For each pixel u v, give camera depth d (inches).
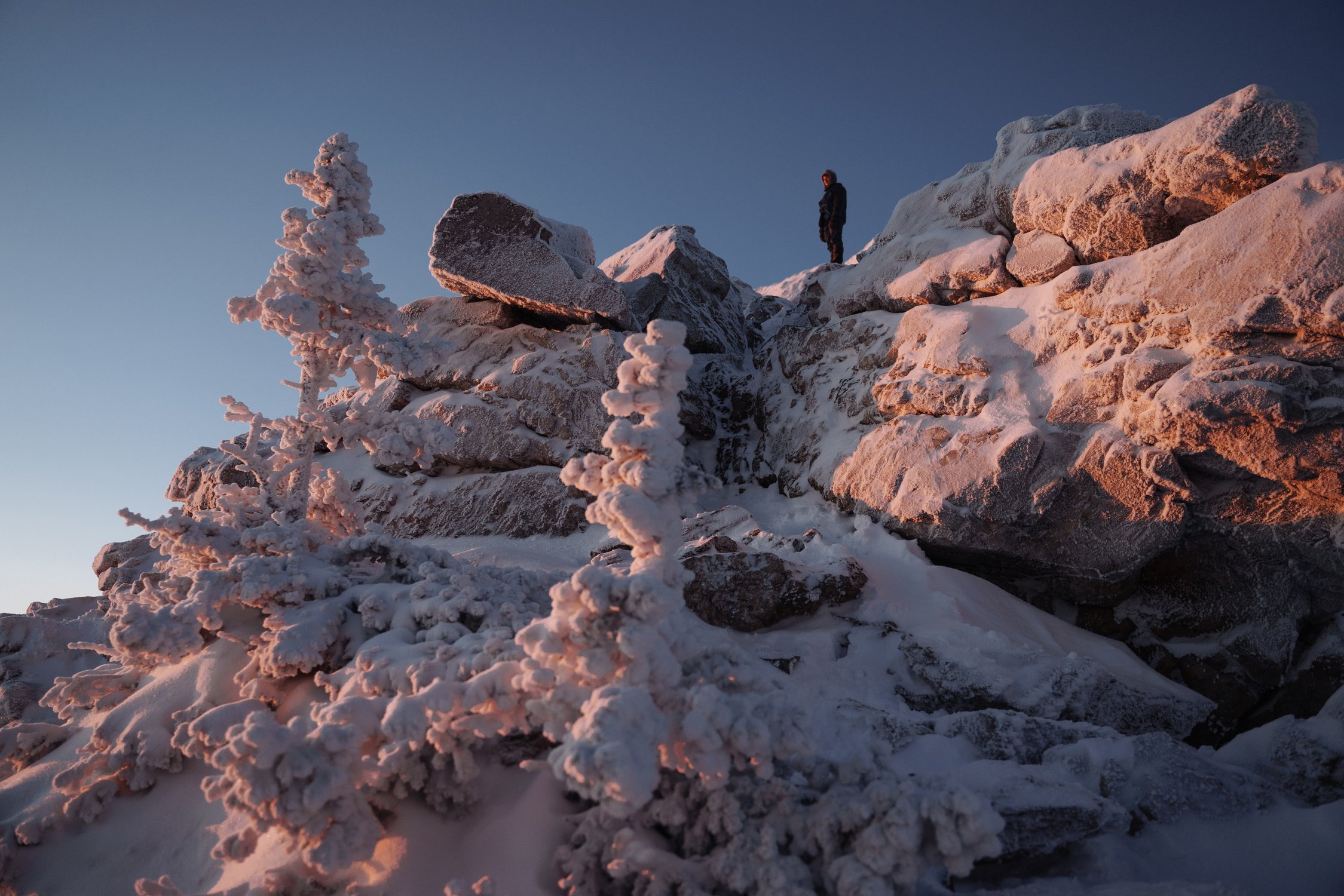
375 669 126.2
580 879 102.3
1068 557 198.1
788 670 169.5
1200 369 182.7
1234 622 190.4
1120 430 193.5
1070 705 158.7
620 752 83.4
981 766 122.2
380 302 194.1
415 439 191.8
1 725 186.2
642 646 99.5
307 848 99.7
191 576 157.1
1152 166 210.7
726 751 102.7
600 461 119.4
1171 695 173.0
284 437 191.3
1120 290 209.8
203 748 124.4
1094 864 113.1
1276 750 136.0
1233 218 193.0
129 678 162.9
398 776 114.0
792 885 94.9
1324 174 181.5
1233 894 97.7
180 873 120.7
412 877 105.3
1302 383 172.2
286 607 150.3
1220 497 186.5
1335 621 184.9
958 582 199.5
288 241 187.9
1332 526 176.9
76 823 129.6
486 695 104.7
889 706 163.8
